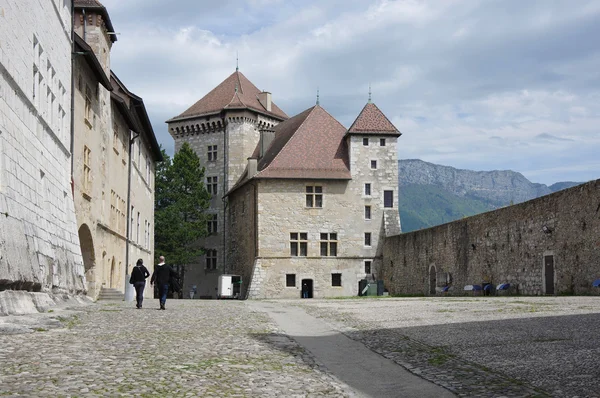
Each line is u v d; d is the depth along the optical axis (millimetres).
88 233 31812
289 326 18453
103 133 35656
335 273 62625
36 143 21250
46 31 23016
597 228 29453
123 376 9141
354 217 63344
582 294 30578
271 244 62094
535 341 12234
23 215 18891
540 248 34656
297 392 8508
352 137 64000
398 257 58000
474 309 22016
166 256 70938
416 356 11531
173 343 13203
